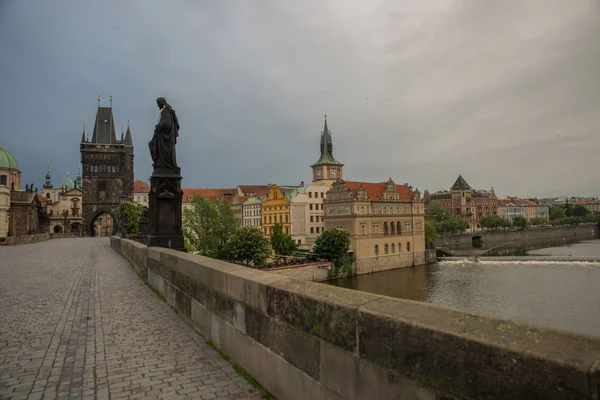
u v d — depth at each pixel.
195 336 8.52
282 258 81.94
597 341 2.37
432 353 3.00
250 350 6.13
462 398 2.77
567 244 152.12
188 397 5.63
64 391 5.93
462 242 143.88
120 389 5.97
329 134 125.19
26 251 38.88
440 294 61.28
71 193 142.25
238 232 66.12
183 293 10.13
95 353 7.57
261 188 148.50
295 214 107.12
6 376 6.51
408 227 96.44
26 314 10.84
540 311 49.41
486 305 53.44
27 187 101.31
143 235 33.47
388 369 3.42
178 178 17.94
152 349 7.72
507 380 2.49
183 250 17.86
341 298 4.26
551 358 2.28
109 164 118.75
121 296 13.25
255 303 5.95
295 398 4.86
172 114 18.23
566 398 2.18
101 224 139.38
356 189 89.12
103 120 123.25
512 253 119.94
